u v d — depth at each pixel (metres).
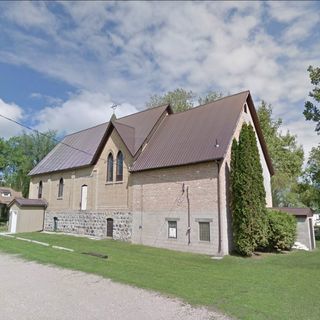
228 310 7.95
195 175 19.58
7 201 49.34
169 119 25.97
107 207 25.81
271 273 12.87
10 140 54.09
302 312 7.90
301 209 23.44
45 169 35.50
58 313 7.70
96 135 32.84
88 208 28.05
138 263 14.40
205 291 9.68
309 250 21.14
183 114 25.30
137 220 22.73
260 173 18.75
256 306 8.30
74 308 8.07
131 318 7.40
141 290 9.75
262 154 25.02
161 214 21.12
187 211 19.64
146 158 23.25
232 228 18.44
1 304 8.38
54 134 54.47
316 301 8.86
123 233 23.77
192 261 15.50
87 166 28.88
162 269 13.12
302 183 34.12
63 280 11.10
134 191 23.39
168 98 43.16
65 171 32.19
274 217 19.78
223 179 18.58
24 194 51.91
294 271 13.41
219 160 18.41
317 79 28.27
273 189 35.53
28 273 12.29
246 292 9.67
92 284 10.52
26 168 52.50
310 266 14.74
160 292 9.53
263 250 20.02
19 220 32.38
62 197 32.06
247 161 18.12
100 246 20.36
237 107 21.80
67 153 34.91
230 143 19.42
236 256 17.34
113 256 16.28
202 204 18.92
